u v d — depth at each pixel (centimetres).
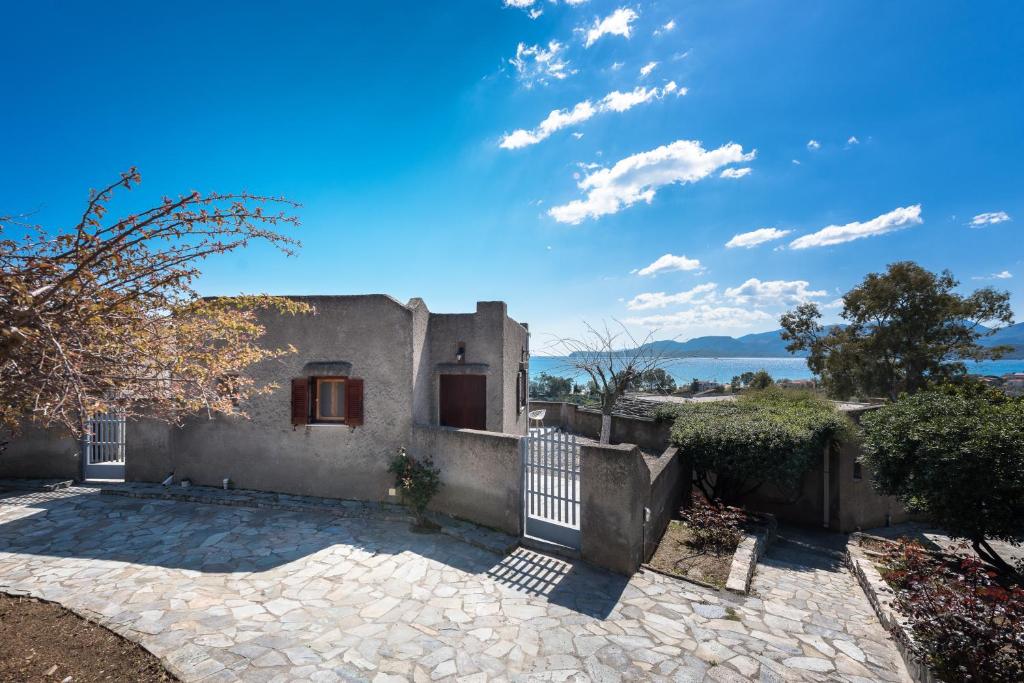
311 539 748
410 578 619
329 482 933
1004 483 578
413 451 889
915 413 719
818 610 570
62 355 321
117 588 570
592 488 669
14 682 387
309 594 569
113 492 972
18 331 291
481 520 790
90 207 336
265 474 962
